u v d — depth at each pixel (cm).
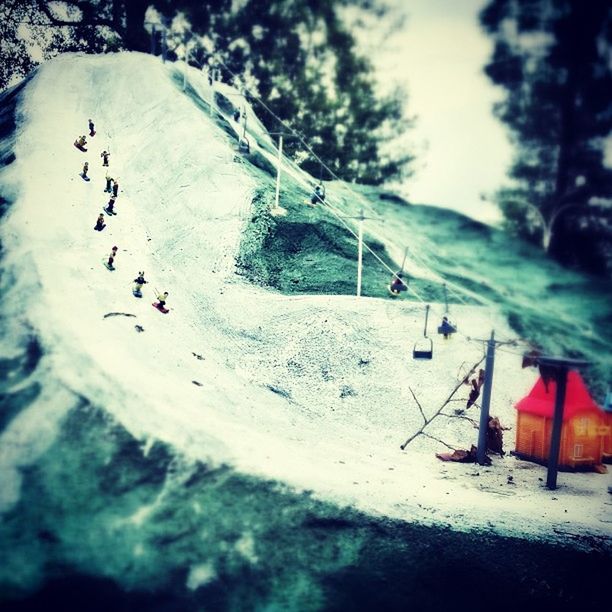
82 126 2627
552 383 1469
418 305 2041
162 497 1003
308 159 3481
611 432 1538
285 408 1512
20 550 859
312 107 3509
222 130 2675
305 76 3506
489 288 2825
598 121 3375
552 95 3425
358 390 1631
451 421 1614
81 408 1132
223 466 1111
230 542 944
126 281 1744
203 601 841
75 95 2798
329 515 1039
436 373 1762
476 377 1798
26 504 932
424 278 2431
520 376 1902
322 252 2231
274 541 960
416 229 3356
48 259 1598
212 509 1000
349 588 891
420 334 1888
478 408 1686
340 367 1681
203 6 3409
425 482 1261
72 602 801
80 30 3384
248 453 1184
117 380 1239
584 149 3450
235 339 1711
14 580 813
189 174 2323
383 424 1550
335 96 3538
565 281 3250
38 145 2252
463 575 940
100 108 2798
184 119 2583
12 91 2934
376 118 3603
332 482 1155
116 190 2133
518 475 1380
